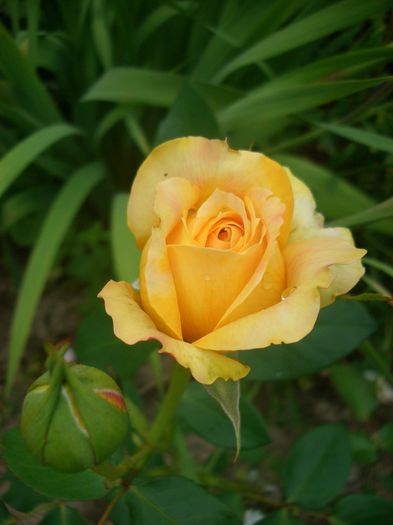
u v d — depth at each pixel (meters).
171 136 0.36
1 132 0.49
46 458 0.23
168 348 0.22
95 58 0.49
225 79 0.48
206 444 0.48
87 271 0.51
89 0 0.44
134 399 0.37
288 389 0.50
